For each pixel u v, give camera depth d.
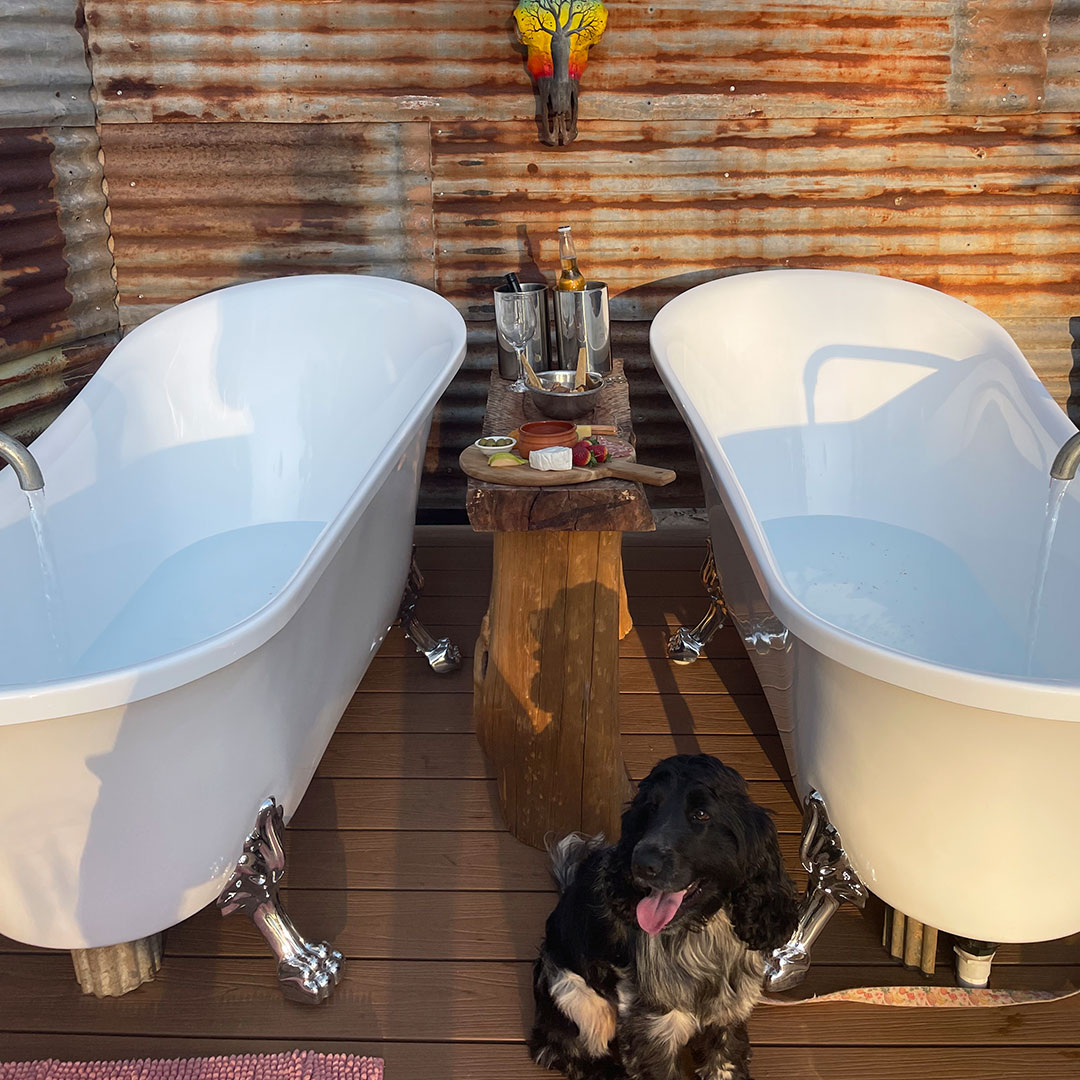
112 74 3.03
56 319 3.06
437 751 2.38
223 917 1.91
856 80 3.03
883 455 2.81
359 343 2.78
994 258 3.22
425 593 3.07
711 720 2.48
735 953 1.44
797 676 1.64
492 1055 1.65
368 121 3.08
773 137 3.10
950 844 1.44
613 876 1.42
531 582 1.92
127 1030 1.69
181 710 1.40
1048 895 1.45
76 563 2.27
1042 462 2.30
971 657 2.26
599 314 2.61
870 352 2.80
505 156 3.12
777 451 2.86
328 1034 1.68
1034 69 3.01
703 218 3.17
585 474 1.89
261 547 2.71
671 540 3.42
